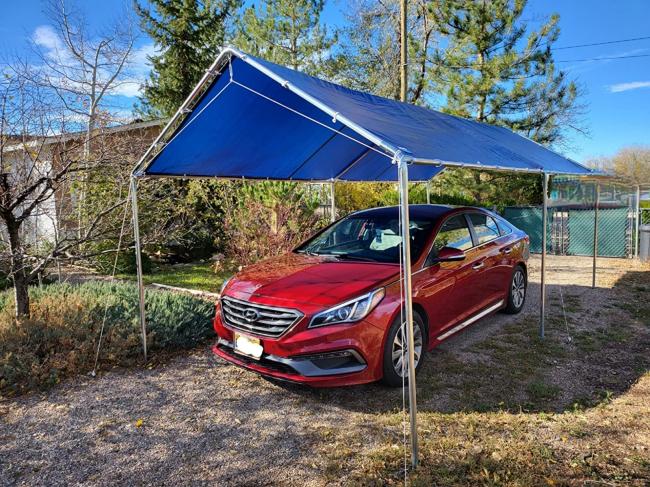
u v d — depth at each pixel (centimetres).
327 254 498
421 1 1770
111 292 650
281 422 357
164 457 314
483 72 1473
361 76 2206
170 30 1798
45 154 535
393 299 391
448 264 471
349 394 400
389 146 288
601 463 291
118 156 579
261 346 378
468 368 447
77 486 284
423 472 286
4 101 495
